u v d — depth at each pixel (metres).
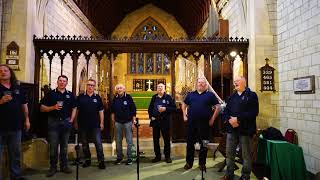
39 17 6.86
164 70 18.22
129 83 17.73
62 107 5.18
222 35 8.55
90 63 12.70
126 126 5.96
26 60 6.16
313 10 5.04
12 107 4.54
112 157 6.57
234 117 4.61
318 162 4.89
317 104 4.94
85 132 5.68
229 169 4.76
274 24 6.53
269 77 6.39
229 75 7.85
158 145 6.16
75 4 10.34
